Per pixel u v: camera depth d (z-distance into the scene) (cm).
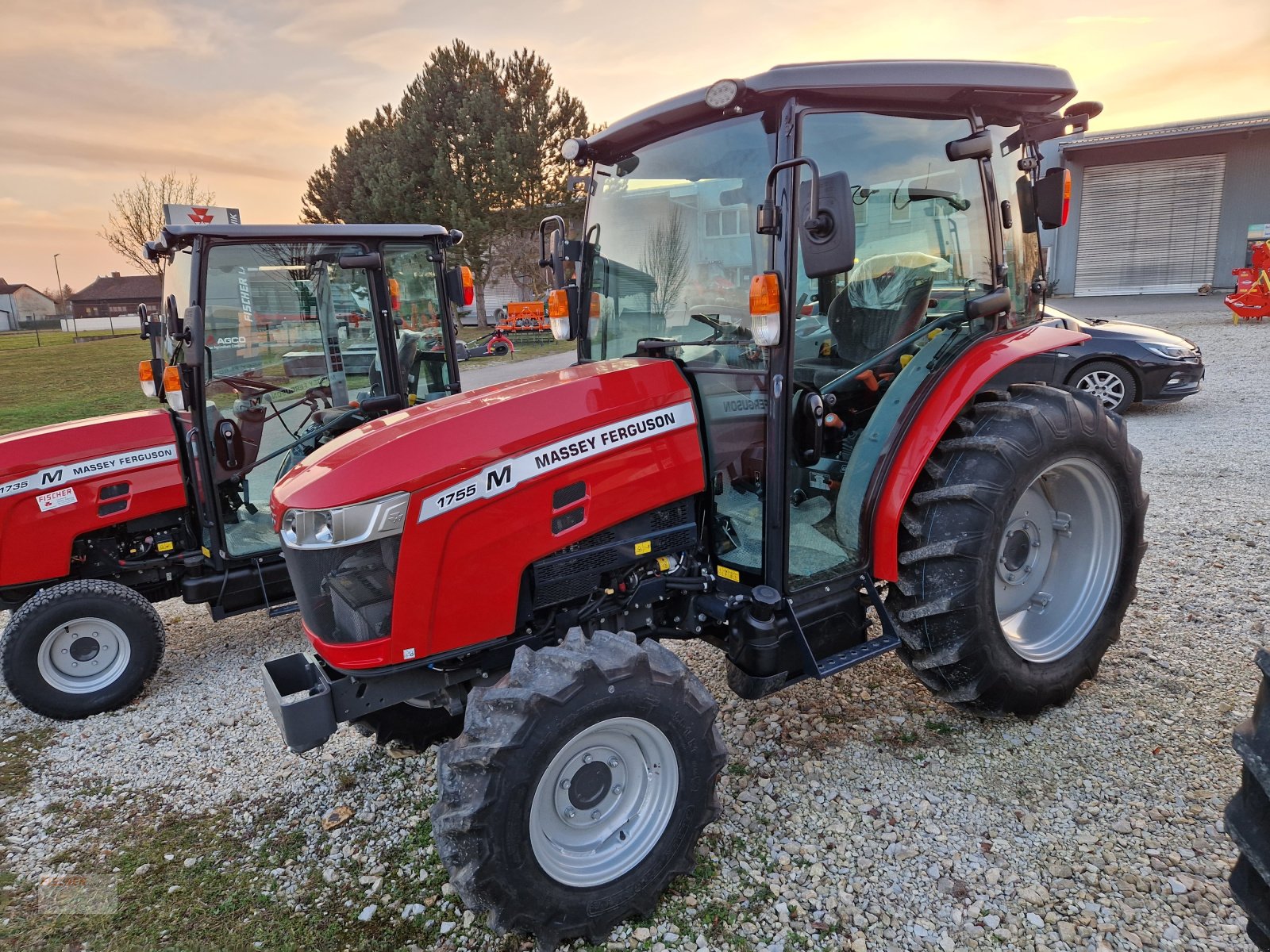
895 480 271
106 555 406
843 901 224
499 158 2334
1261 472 564
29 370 2059
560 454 236
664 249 275
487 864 198
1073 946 203
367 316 432
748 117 244
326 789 301
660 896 231
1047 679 291
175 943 229
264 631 470
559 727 204
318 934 229
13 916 244
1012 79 263
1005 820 249
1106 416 303
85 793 313
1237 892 161
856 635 275
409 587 224
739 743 301
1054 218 304
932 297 290
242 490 407
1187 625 356
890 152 264
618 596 264
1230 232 1827
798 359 258
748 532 263
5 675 363
